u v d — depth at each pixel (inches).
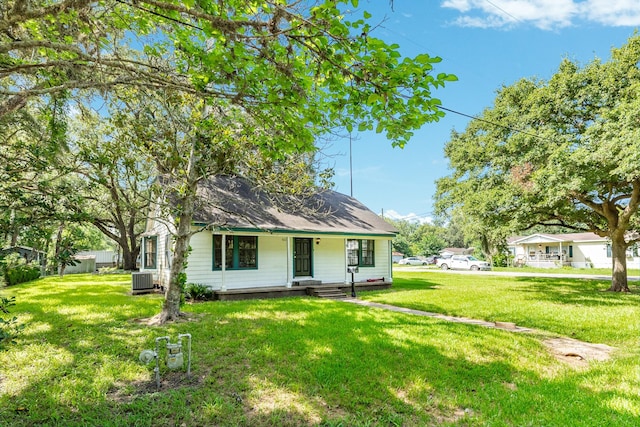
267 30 130.3
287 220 559.5
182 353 201.2
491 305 436.8
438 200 816.3
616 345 276.7
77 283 661.3
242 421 147.4
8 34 162.9
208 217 474.0
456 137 773.9
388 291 591.8
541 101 540.4
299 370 197.8
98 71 158.4
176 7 116.3
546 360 234.2
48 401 159.2
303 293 560.7
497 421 149.0
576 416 153.3
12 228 147.6
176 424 144.5
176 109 294.2
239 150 308.2
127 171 293.7
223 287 485.4
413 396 174.7
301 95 142.9
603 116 447.2
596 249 1396.4
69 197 177.2
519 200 533.0
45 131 245.4
